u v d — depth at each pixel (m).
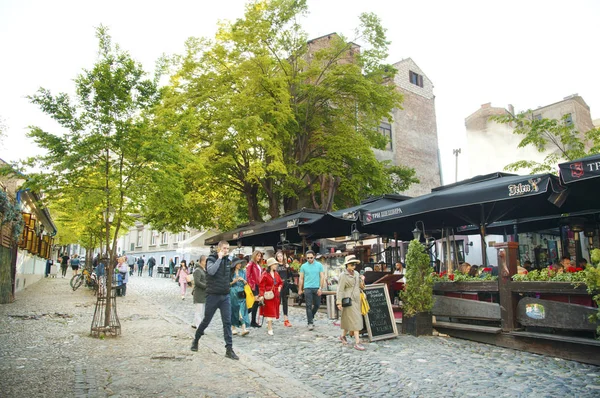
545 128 17.92
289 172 25.12
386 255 18.38
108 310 9.54
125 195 10.08
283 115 21.97
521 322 8.20
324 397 5.59
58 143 9.60
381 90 26.00
